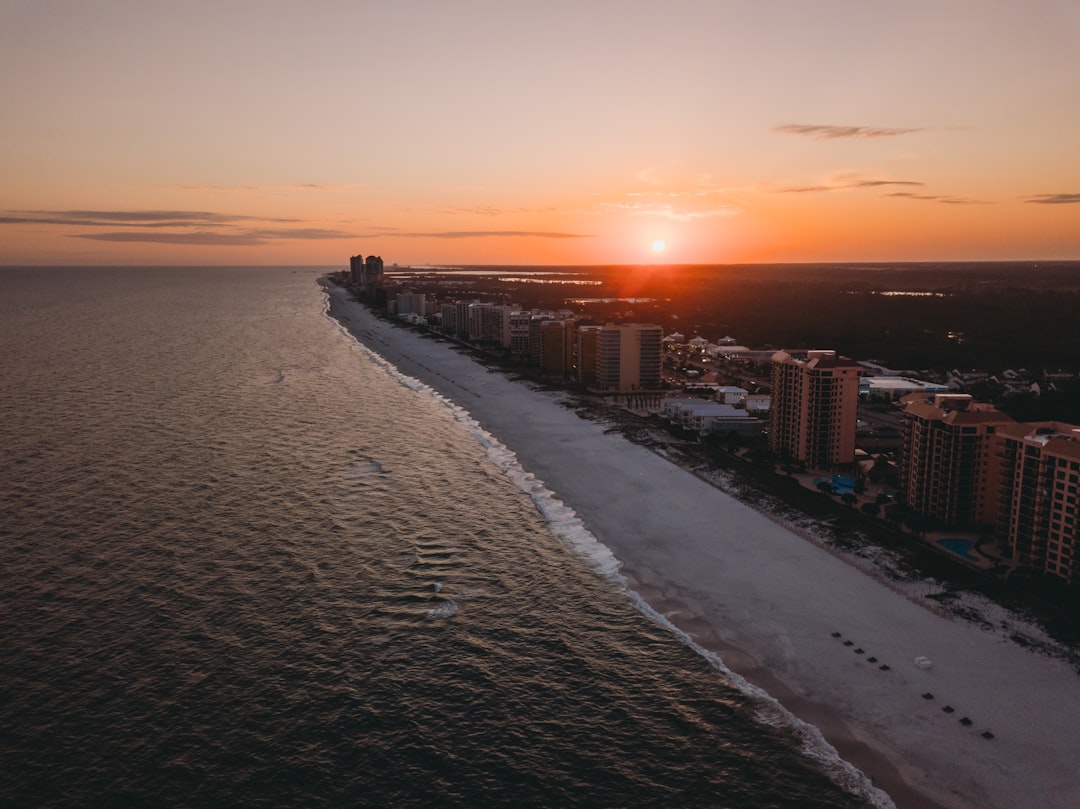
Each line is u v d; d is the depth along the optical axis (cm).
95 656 9456
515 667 9681
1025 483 12462
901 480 15725
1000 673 9575
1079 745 8275
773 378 19838
